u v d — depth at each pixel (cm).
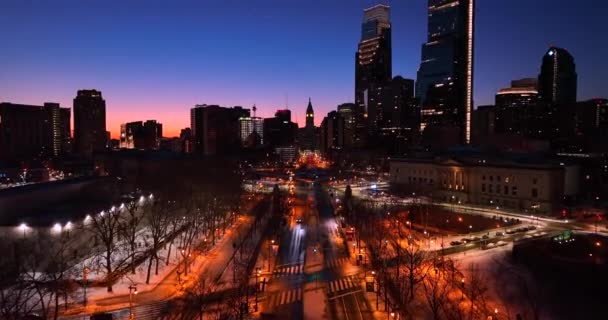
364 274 11019
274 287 10181
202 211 16588
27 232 12244
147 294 9431
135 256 11831
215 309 8719
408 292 9100
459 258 12238
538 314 8450
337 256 12962
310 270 11544
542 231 15350
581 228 15800
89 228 12825
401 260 10962
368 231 15488
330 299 9412
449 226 16950
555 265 11250
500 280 10400
